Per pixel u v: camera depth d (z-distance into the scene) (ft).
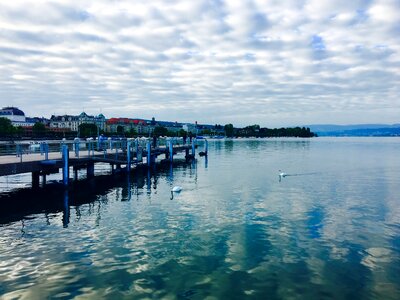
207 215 74.79
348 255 51.65
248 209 80.23
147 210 79.82
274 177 137.69
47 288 41.70
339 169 168.25
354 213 76.38
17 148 105.91
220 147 450.30
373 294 40.32
